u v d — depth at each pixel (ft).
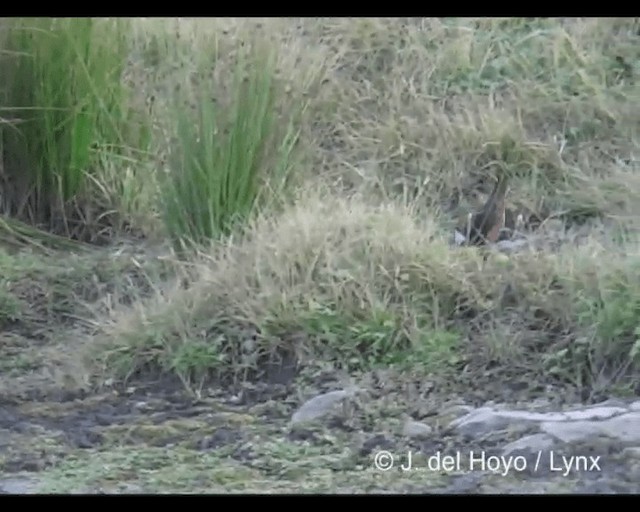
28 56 58.13
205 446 41.57
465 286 48.24
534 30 68.44
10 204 59.16
